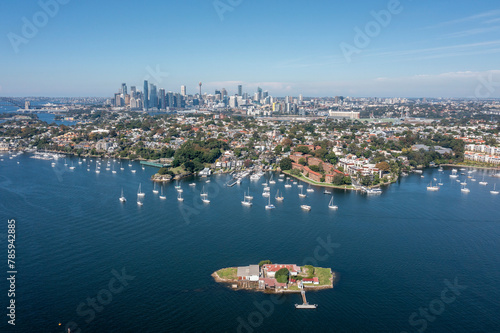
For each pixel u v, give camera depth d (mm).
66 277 181625
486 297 170500
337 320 154125
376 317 155875
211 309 159000
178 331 145500
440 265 199500
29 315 152625
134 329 146000
